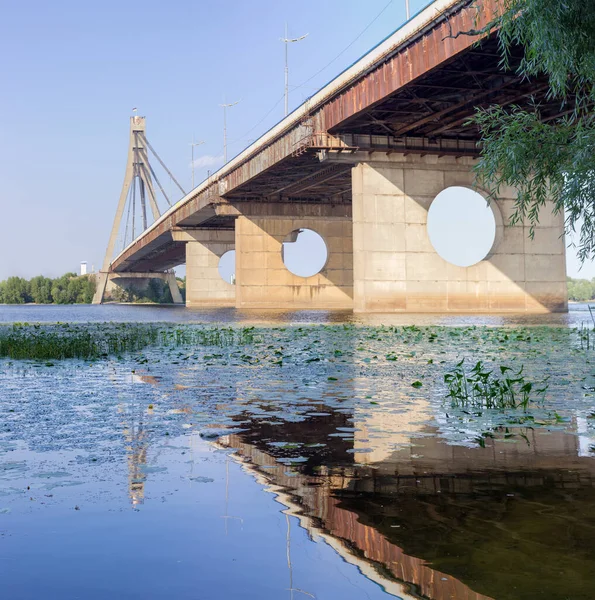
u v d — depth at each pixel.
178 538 4.13
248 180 68.75
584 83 14.52
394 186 55.12
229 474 5.78
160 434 7.70
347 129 52.94
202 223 102.81
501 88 40.88
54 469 6.03
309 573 3.54
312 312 68.00
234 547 3.95
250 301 82.31
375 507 4.74
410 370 14.47
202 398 10.59
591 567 3.61
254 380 12.98
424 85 41.75
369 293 54.72
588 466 5.94
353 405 9.70
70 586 3.43
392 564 3.66
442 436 7.38
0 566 3.68
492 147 14.48
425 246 55.78
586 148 13.52
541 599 3.20
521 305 58.09
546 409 9.12
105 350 21.89
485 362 15.88
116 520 4.50
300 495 5.08
